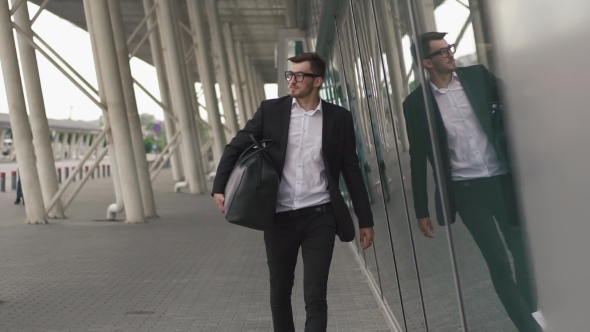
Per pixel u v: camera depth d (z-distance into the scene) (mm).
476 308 2525
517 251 2035
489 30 1949
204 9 45875
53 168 18672
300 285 8602
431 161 2834
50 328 6426
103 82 17500
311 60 4152
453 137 2438
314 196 4156
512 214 2023
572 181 1632
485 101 2078
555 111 1668
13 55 16859
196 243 13414
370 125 5445
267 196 4031
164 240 13945
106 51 17203
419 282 3916
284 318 4305
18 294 8305
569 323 1757
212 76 36188
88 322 6680
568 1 1548
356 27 5203
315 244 4129
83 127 64938
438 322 3377
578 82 1544
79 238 14352
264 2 45438
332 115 4191
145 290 8445
